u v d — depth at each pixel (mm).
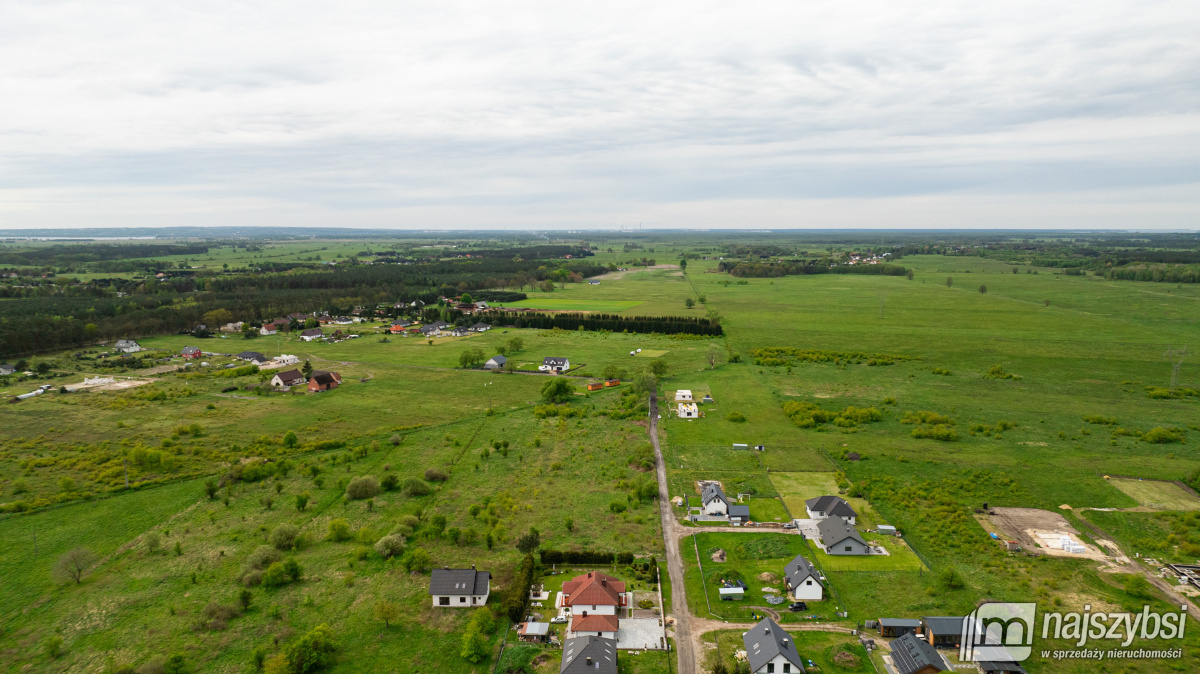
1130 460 96000
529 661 53906
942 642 55000
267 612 60125
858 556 70500
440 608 61469
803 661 53344
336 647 55188
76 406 126375
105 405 127000
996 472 92375
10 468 94000
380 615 58594
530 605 62406
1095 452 99625
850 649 54844
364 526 77125
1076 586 64125
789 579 64125
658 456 100312
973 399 130375
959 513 79562
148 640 55938
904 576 66500
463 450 102625
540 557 69562
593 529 76562
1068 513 79750
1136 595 62250
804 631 57719
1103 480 89000
